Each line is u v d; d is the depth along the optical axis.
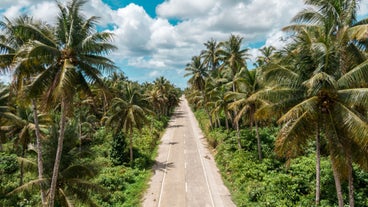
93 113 46.72
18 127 24.05
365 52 14.23
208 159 29.16
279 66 12.48
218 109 34.69
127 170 25.34
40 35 12.16
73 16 12.53
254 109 23.70
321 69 11.49
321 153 21.78
